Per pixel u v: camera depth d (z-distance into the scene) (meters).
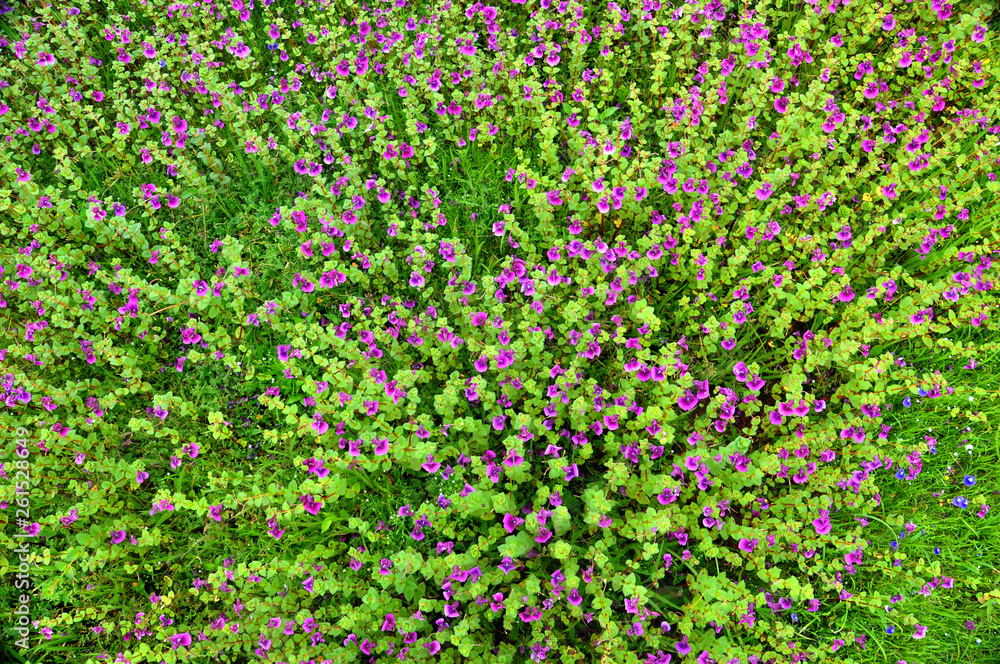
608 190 0.90
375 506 0.85
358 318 0.93
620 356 0.85
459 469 0.82
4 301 0.90
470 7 1.01
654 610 0.79
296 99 1.00
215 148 1.05
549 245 0.94
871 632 0.79
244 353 0.93
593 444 0.88
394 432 0.81
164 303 0.92
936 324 0.83
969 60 1.00
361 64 0.99
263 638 0.76
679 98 0.99
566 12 1.00
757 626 0.77
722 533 0.78
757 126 1.01
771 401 0.90
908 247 0.93
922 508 0.85
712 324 0.83
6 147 0.98
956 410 0.82
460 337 0.88
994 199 0.95
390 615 0.75
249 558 0.84
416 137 0.96
